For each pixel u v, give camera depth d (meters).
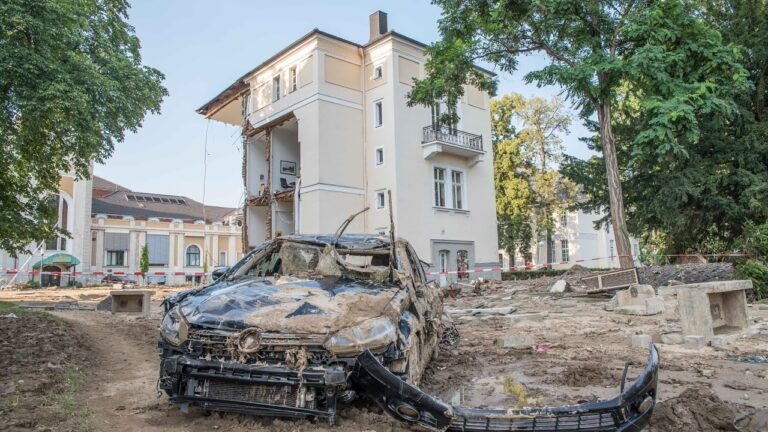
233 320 3.71
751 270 14.13
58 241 44.56
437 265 26.34
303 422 3.71
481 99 30.67
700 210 20.48
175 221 54.09
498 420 3.06
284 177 28.89
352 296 4.18
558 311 12.89
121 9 13.47
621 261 17.95
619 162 22.38
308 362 3.49
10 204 13.20
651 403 3.10
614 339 8.23
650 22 16.38
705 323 7.34
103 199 59.47
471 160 29.05
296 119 26.72
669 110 15.27
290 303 3.96
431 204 26.61
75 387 5.10
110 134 11.84
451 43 20.05
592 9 17.48
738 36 20.06
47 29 9.83
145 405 4.50
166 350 3.93
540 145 39.31
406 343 3.90
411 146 26.05
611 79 17.80
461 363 6.41
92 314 13.56
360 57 27.06
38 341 7.62
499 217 39.59
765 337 7.82
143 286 40.34
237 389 3.55
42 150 12.09
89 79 10.61
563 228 45.53
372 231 25.67
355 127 26.28
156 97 13.10
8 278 40.62
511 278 31.34
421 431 3.66
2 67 9.19
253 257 5.67
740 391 4.78
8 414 4.01
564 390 4.98
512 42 19.88
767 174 18.64
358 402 4.08
